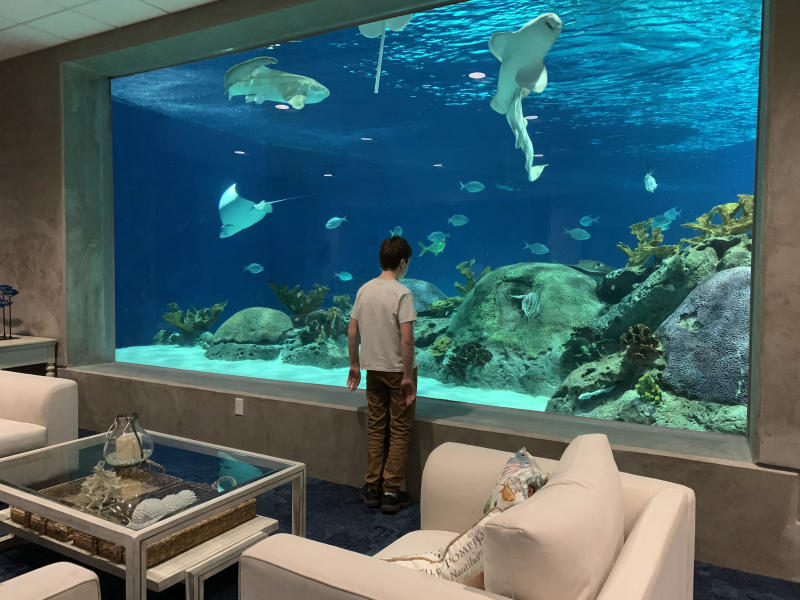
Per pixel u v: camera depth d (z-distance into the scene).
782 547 2.57
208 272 7.78
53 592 1.15
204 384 4.61
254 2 4.16
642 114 6.17
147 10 4.46
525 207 7.36
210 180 7.72
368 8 4.03
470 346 6.23
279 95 7.99
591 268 6.07
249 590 1.23
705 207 5.86
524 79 6.93
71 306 5.33
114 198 6.21
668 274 4.99
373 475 3.38
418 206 8.23
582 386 5.20
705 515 2.72
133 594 1.87
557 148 6.90
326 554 1.21
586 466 1.37
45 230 5.37
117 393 4.91
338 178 8.46
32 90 5.34
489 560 1.05
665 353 4.67
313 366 7.45
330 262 8.54
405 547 1.79
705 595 2.43
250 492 2.31
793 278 2.52
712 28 5.59
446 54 7.55
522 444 3.17
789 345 2.54
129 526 1.93
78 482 2.43
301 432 3.96
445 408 3.95
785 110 2.52
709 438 3.15
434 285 8.05
